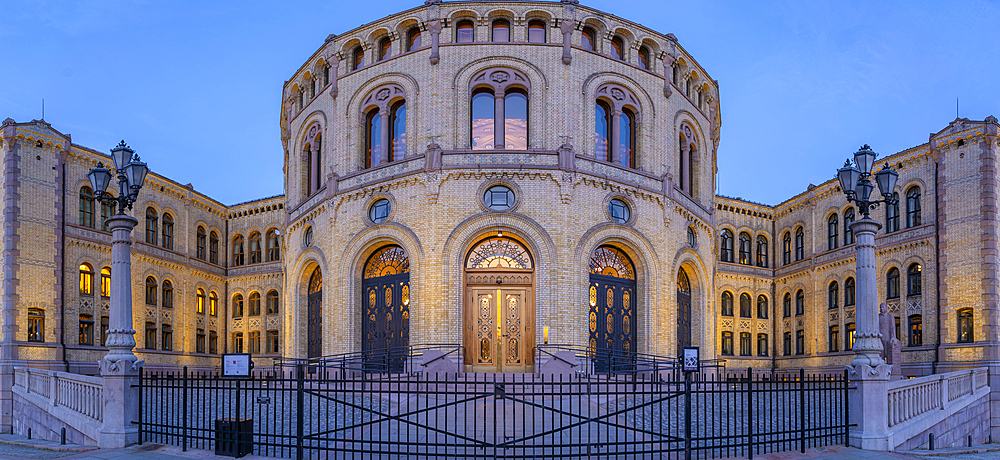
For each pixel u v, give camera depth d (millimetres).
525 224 29641
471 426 18016
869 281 17047
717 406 23547
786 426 19234
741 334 48781
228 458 14805
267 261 49719
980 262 35188
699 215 35969
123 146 17906
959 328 35875
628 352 29469
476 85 31438
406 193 30609
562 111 30953
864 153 17516
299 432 14188
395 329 30625
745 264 49375
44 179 37906
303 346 34969
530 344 30000
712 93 38969
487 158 30266
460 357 28812
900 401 18484
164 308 44656
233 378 15109
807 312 46562
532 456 13125
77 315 38875
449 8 31781
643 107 33156
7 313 35531
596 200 30672
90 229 39969
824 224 45562
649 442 13578
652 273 31625
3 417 34406
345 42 34094
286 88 39406
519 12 31672
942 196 37188
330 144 34094
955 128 36844
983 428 27391
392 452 13289
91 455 15250
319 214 34000
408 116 31594
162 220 45125
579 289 29578
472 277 30328
